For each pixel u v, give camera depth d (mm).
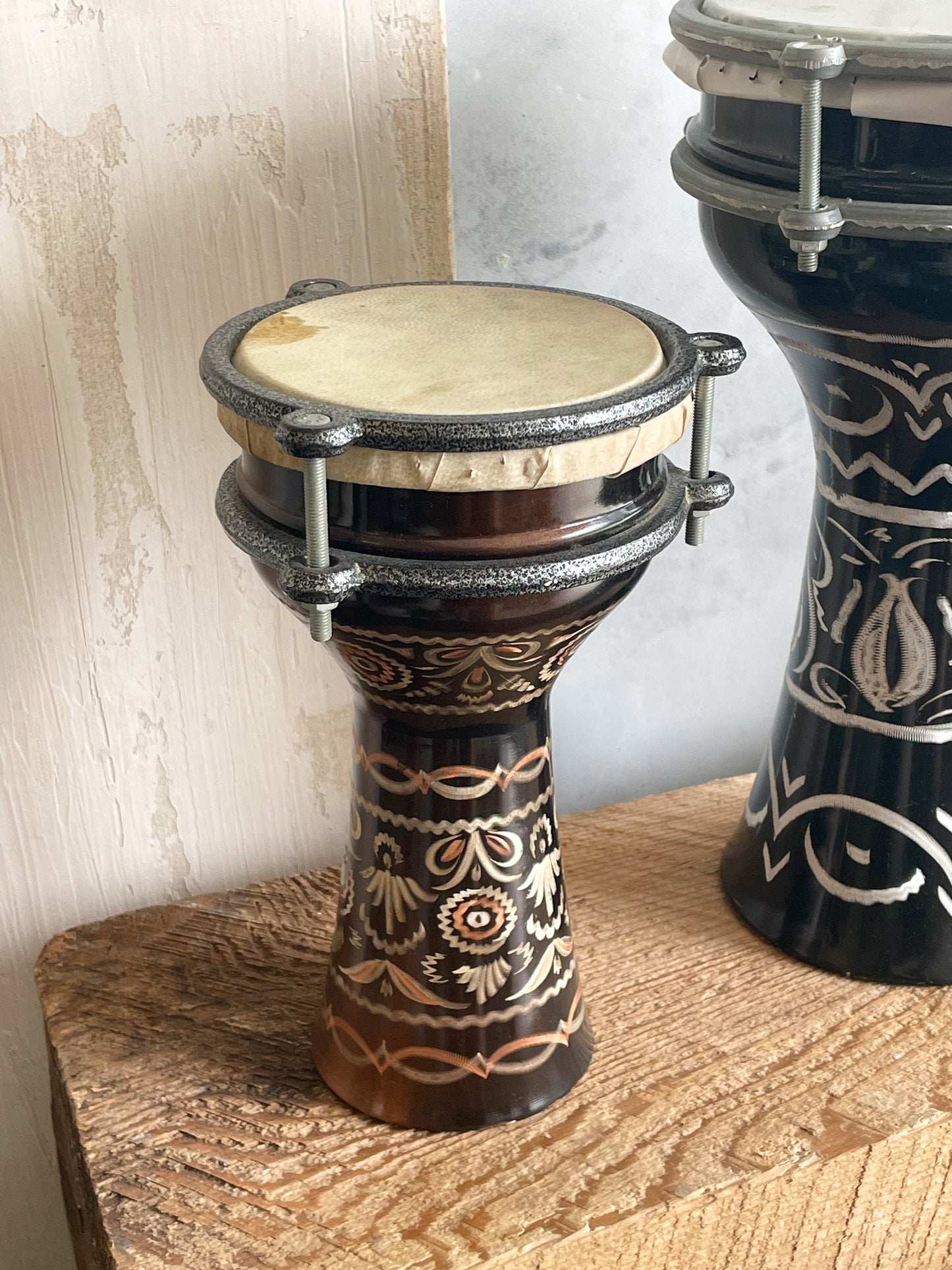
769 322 766
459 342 655
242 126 837
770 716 1236
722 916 960
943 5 672
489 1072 759
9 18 768
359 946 759
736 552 1146
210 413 909
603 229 983
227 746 1016
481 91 907
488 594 585
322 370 613
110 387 878
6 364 849
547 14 899
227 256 869
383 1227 705
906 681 816
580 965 910
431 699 667
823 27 619
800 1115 777
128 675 967
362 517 586
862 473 792
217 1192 731
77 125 805
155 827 1023
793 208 627
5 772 966
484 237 956
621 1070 816
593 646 1128
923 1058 822
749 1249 756
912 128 616
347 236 889
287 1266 684
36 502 894
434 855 716
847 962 883
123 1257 690
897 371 727
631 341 655
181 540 938
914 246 647
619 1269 723
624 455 588
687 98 963
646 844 1052
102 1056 836
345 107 851
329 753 1047
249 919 979
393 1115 768
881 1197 780
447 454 554
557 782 1174
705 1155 747
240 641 984
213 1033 857
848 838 864
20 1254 1119
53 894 1015
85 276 844
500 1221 707
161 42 800
